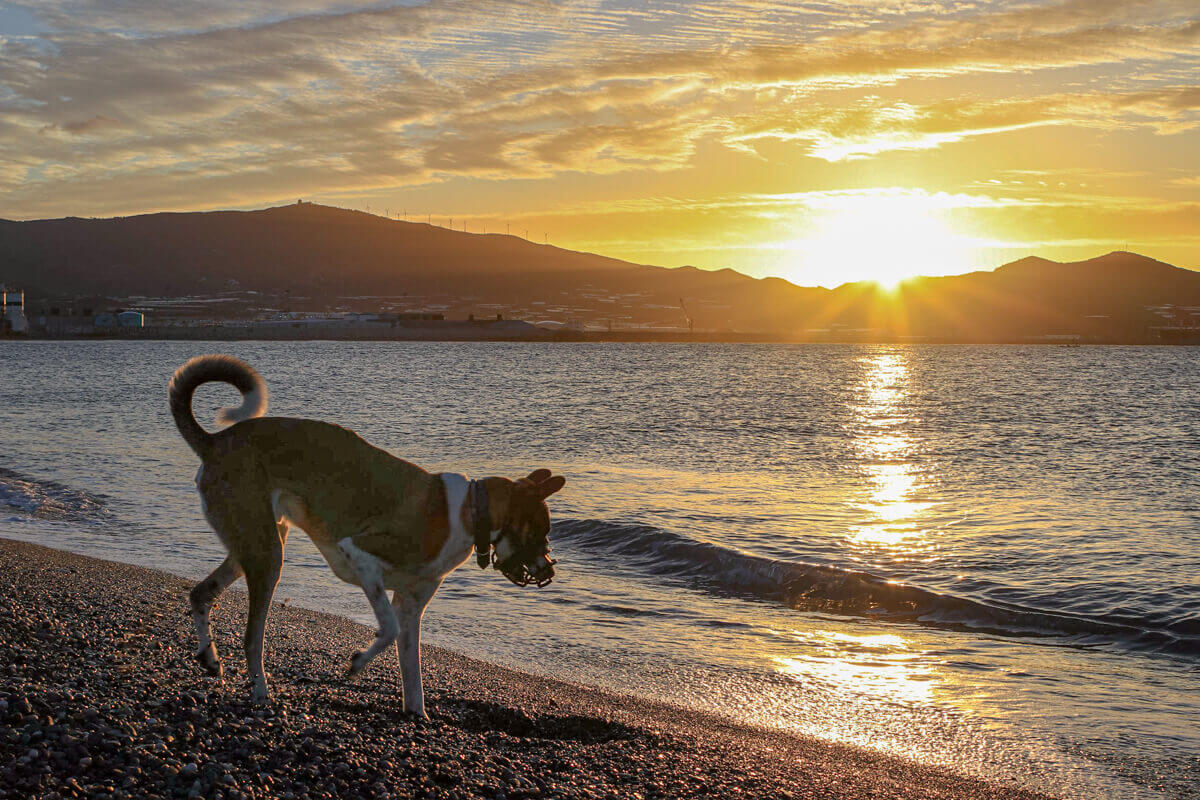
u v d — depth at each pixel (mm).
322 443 6293
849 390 80688
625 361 159125
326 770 5227
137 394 60000
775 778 6645
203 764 4973
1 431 35375
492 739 6570
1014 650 10930
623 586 13781
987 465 30312
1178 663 10500
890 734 8148
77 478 22734
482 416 48375
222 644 8617
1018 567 15094
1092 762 7590
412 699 6652
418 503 6371
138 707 5680
